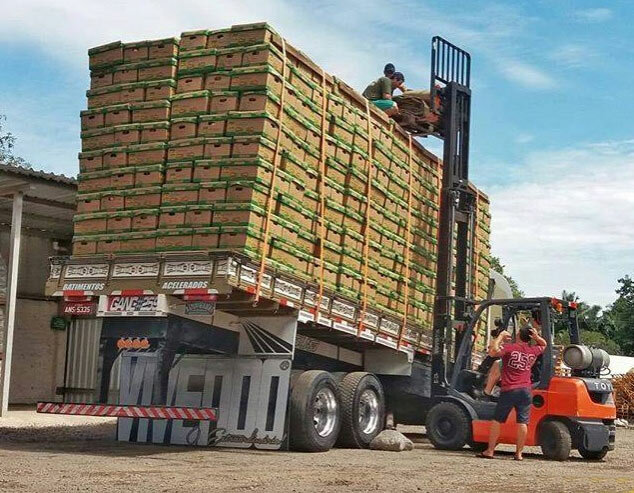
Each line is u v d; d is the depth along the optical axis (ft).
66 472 24.64
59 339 62.64
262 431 33.63
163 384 31.76
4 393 47.37
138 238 32.48
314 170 34.42
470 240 45.06
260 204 31.24
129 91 33.63
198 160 31.71
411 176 42.09
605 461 37.68
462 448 40.52
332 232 35.76
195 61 32.58
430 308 44.09
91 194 33.78
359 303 37.55
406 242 41.60
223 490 21.89
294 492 22.02
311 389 34.12
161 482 23.06
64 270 33.86
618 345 215.10
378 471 28.04
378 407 38.55
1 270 60.29
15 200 48.14
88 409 31.76
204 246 31.19
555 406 36.76
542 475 29.19
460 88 44.45
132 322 32.48
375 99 43.42
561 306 39.58
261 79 31.35
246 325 34.40
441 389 41.01
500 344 36.91
